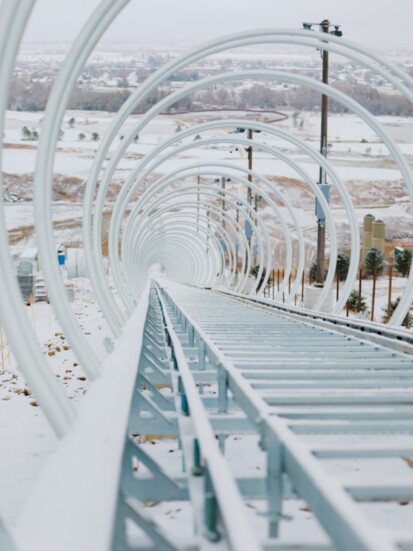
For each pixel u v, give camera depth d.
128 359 4.56
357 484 2.93
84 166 128.12
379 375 6.05
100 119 156.75
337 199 113.69
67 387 15.07
